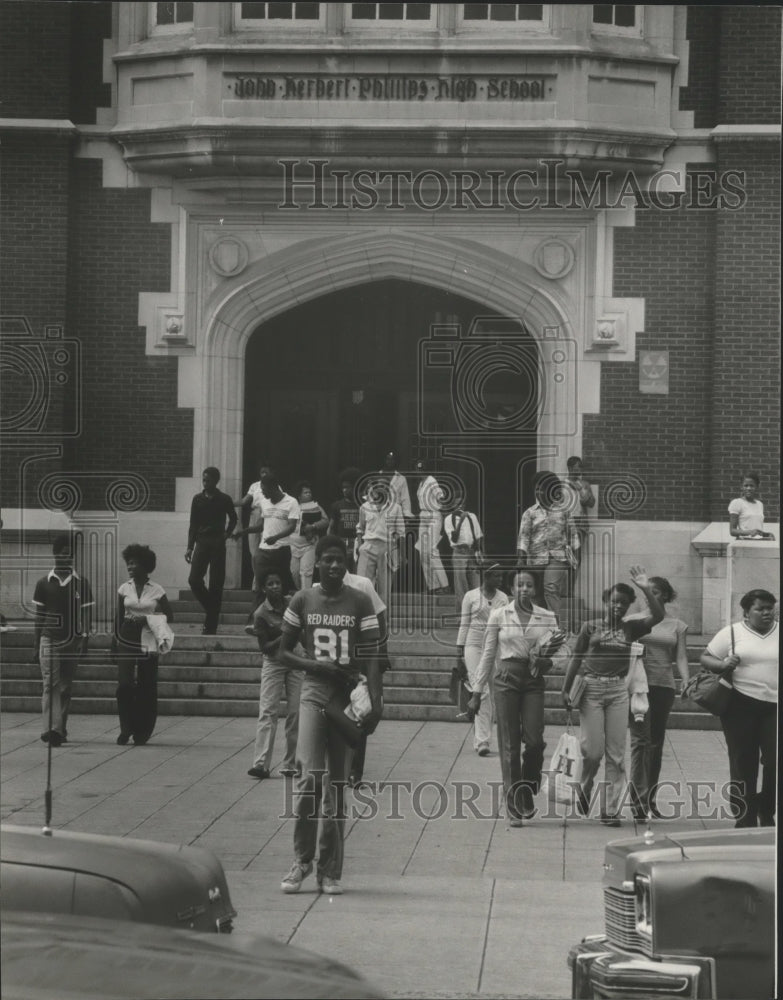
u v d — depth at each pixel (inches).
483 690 536.4
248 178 709.3
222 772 519.8
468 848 430.3
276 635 503.5
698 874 229.5
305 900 367.9
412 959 315.9
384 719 639.1
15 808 460.1
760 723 411.8
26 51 715.4
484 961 314.3
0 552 719.1
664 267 719.7
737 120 707.4
